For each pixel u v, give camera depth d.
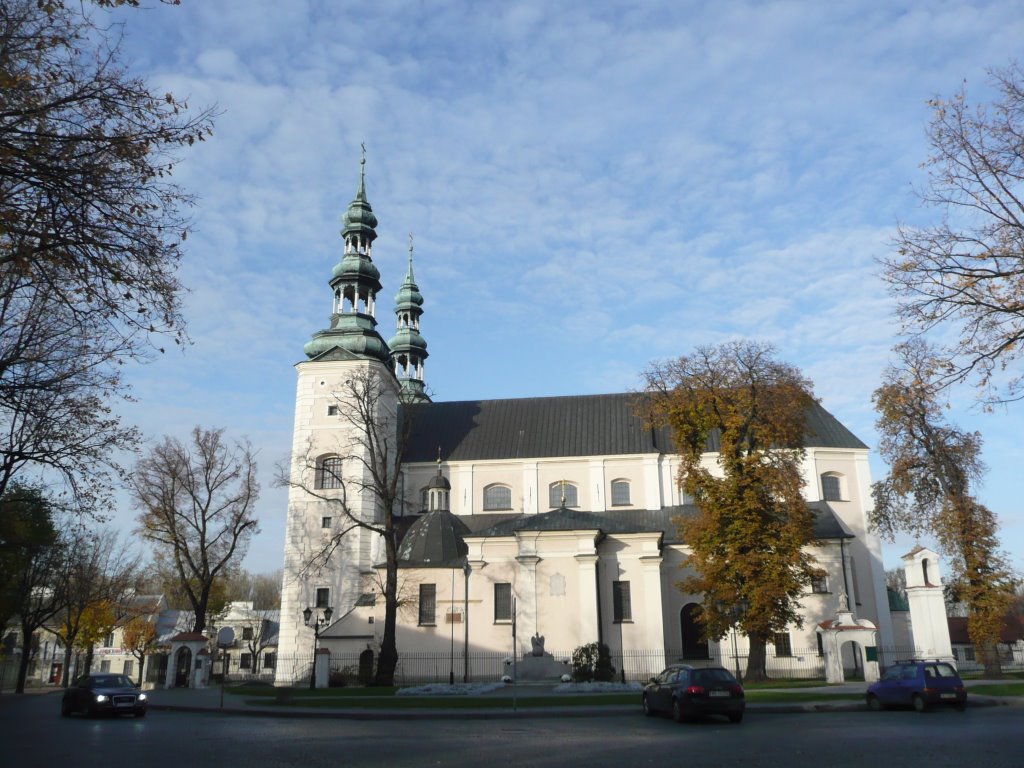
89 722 27.47
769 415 43.47
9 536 44.81
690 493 44.03
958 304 20.22
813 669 47.47
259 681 70.44
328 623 52.28
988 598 44.59
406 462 58.16
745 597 41.38
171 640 53.28
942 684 27.11
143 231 14.41
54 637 97.56
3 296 16.20
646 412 49.44
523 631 45.06
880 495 50.84
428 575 47.62
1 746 19.42
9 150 12.48
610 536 47.09
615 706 28.67
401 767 14.67
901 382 41.06
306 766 14.98
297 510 55.12
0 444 24.78
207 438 57.88
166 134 14.05
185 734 22.16
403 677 46.03
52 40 13.15
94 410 25.45
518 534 46.56
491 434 59.88
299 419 57.34
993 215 20.42
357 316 60.38
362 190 62.62
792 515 42.34
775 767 14.15
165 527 57.03
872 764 14.30
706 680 24.20
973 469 48.03
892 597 55.72
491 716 26.98
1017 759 14.66
